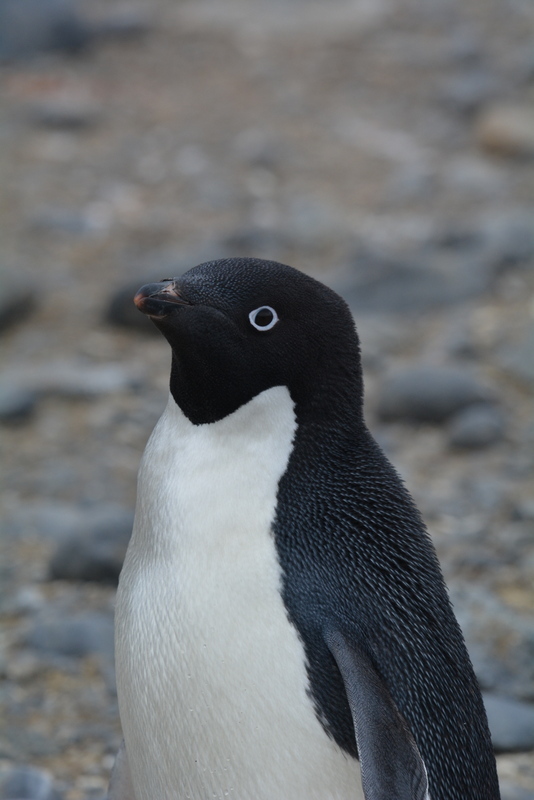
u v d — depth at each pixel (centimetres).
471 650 1025
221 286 594
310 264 2139
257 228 2262
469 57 3444
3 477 1432
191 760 571
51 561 1177
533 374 1655
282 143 2870
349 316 616
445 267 1977
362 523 593
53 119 2938
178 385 604
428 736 557
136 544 610
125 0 4300
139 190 2581
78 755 912
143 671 580
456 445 1468
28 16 3562
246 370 588
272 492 585
